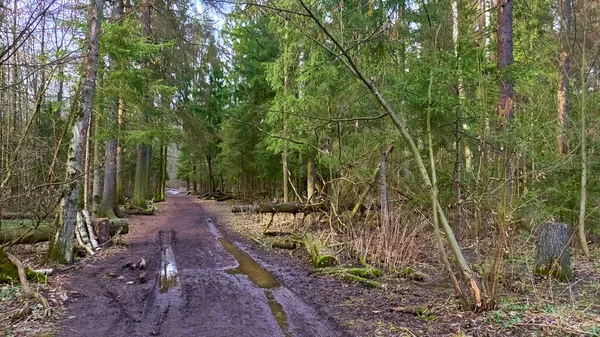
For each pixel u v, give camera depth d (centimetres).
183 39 1454
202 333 382
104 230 825
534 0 874
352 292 523
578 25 808
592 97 840
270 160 1952
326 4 664
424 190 794
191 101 1738
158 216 1588
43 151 699
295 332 386
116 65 1016
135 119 1214
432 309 439
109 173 1318
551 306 427
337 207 940
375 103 720
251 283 571
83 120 663
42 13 392
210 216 1620
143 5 1244
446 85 511
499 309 418
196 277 602
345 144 970
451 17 544
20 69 580
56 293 492
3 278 505
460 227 567
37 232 684
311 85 919
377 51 623
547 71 866
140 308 454
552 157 673
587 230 840
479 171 466
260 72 1597
